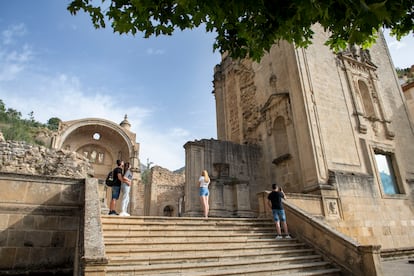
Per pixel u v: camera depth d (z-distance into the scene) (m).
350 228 14.18
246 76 23.30
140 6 4.58
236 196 16.64
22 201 8.39
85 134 37.34
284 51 18.81
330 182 14.77
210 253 8.20
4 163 12.25
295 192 15.98
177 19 4.89
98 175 36.81
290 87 17.66
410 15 5.15
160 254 7.77
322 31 19.61
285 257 8.92
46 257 8.15
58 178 8.99
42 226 8.38
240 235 9.91
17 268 7.76
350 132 17.30
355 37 3.96
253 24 4.99
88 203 7.56
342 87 18.56
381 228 15.37
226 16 4.77
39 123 45.78
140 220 9.41
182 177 41.22
